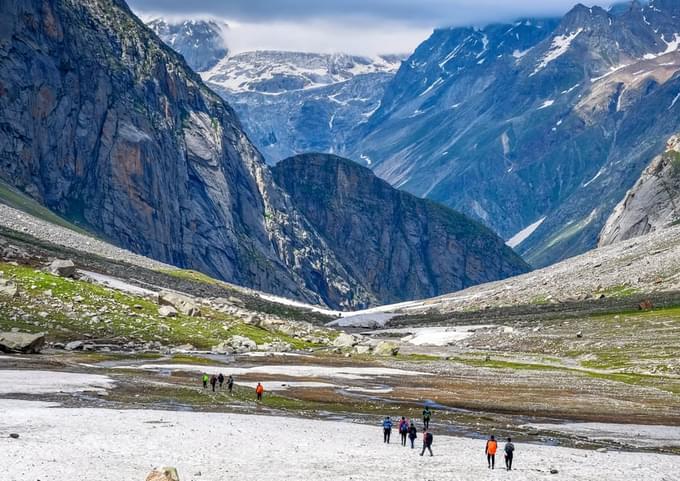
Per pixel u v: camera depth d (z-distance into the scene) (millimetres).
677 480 62125
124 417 77250
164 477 49562
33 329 142250
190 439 68500
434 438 78438
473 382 132250
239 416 84250
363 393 112188
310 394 107875
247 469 59188
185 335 164500
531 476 61469
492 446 64688
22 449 60531
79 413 77812
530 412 101562
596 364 162000
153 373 117250
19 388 92250
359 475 58969
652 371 148500
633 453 74125
